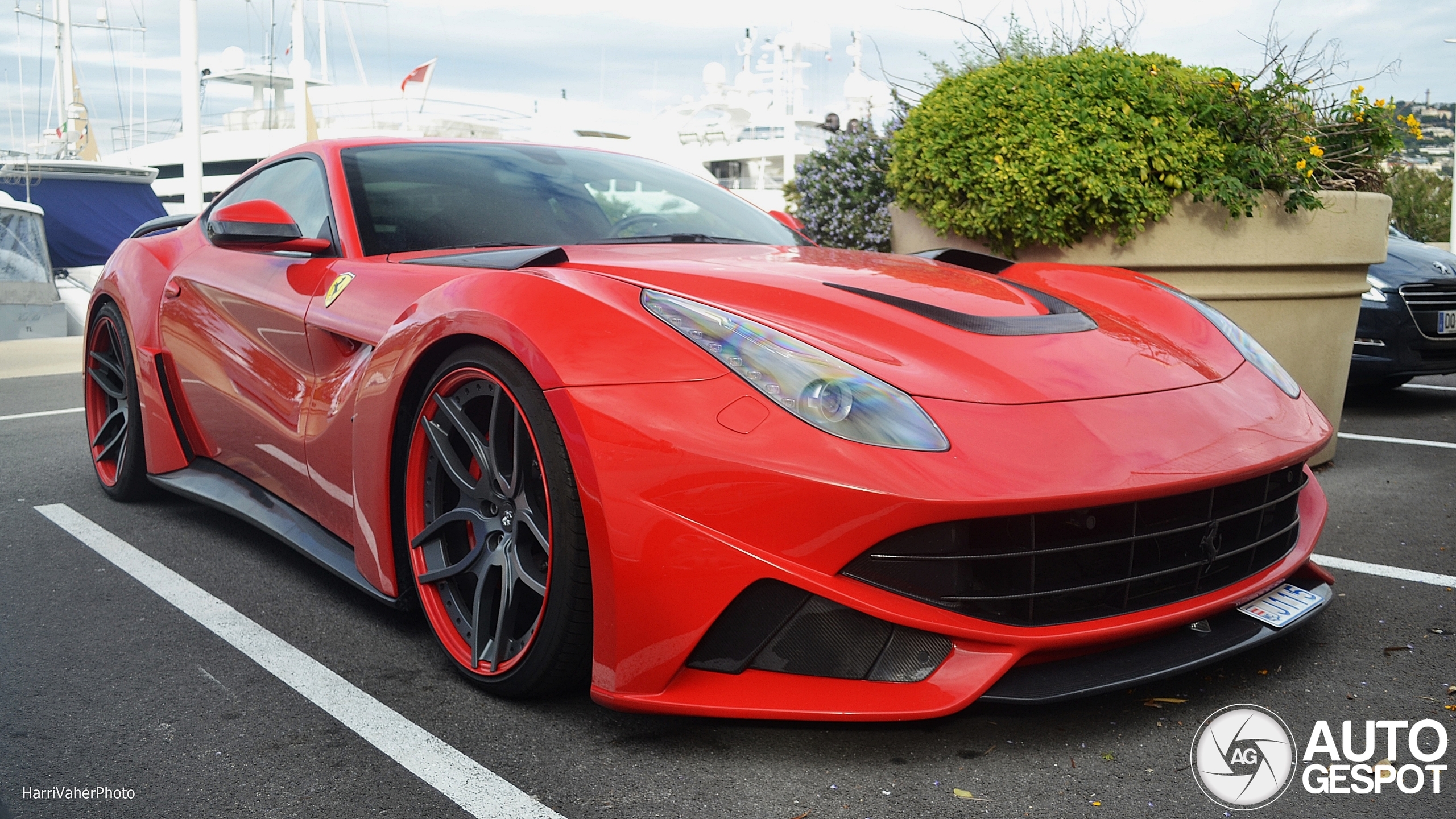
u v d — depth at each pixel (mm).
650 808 1483
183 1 14422
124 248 3449
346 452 2213
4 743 1696
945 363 1761
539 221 2537
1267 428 1881
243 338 2674
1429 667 1939
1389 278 5535
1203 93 3527
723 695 1590
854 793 1513
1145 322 2221
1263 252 3533
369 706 1832
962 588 1572
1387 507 3186
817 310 1875
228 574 2598
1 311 13055
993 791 1513
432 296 2012
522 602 1955
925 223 3867
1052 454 1601
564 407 1653
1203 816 1443
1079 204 3426
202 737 1720
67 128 27859
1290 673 1920
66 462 4004
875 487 1506
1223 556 1776
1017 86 3588
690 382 1638
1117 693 1835
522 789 1540
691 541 1562
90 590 2475
